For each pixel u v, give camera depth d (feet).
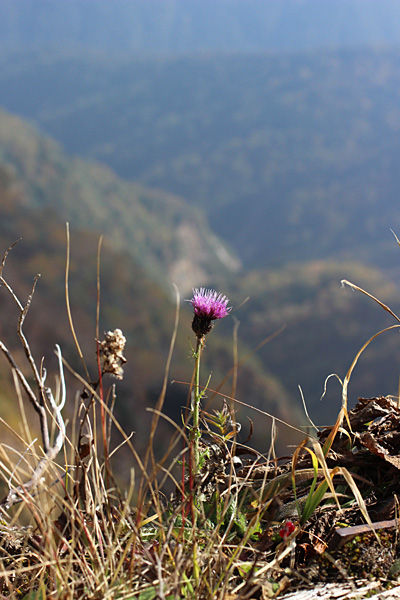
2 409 50.39
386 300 302.25
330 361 281.13
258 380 151.64
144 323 169.58
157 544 3.98
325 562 3.75
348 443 4.84
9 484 3.55
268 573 3.60
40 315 123.75
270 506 4.21
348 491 4.54
